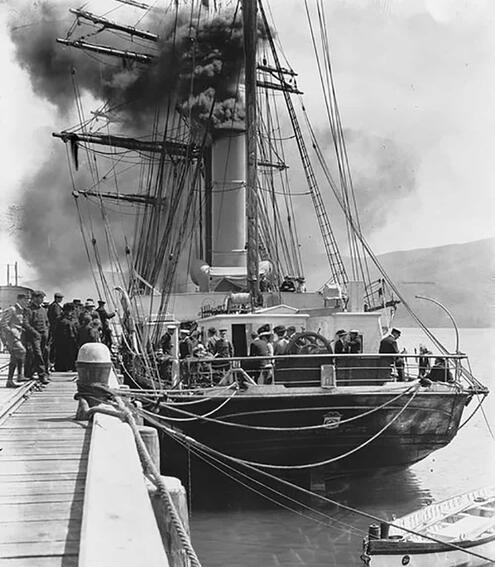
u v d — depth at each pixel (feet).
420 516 52.60
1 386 55.83
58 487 25.02
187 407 57.93
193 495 60.70
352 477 62.28
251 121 76.84
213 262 117.91
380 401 59.06
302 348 60.90
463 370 63.67
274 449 58.44
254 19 76.64
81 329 68.49
